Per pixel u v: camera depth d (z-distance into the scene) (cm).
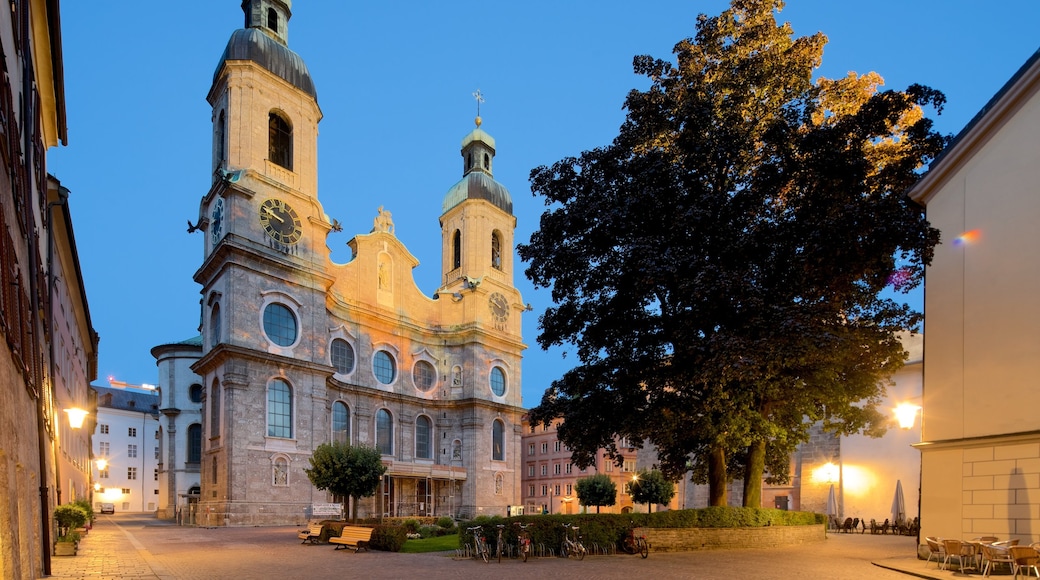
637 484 4712
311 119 5041
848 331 2041
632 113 2419
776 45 2311
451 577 1505
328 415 5194
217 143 4828
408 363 6153
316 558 1942
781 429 2023
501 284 6956
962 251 1909
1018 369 1697
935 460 1905
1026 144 1753
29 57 1428
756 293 1800
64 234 2892
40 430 1511
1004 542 1529
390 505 5531
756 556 1970
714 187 2239
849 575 1549
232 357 4166
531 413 2444
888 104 1912
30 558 1248
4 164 1041
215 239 4566
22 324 1259
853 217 1734
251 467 4147
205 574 1559
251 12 5009
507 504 6406
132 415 8856
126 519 5475
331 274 5566
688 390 2120
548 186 2461
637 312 2212
